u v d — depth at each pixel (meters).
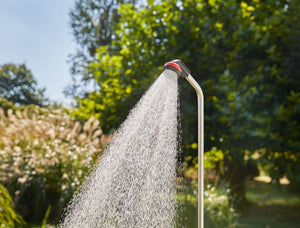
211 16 3.76
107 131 4.01
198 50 3.74
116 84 3.88
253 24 3.62
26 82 9.79
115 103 3.95
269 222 3.54
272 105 3.74
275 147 3.63
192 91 3.71
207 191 3.28
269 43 3.72
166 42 3.91
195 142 3.72
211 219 3.06
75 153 3.39
